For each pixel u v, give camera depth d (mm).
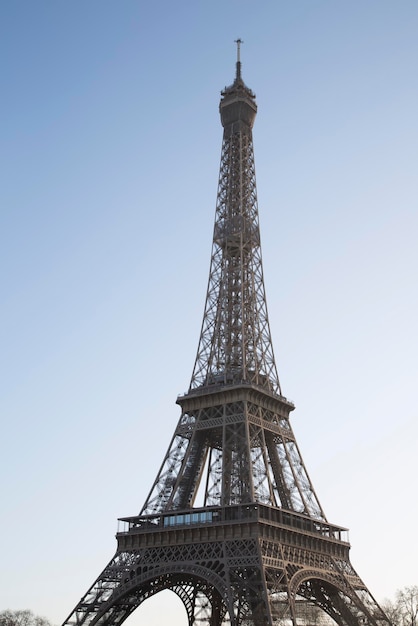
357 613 181125
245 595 155125
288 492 188875
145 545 174250
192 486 188125
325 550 183375
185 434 192500
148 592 177875
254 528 158500
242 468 179375
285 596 151250
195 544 165250
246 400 186250
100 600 170000
